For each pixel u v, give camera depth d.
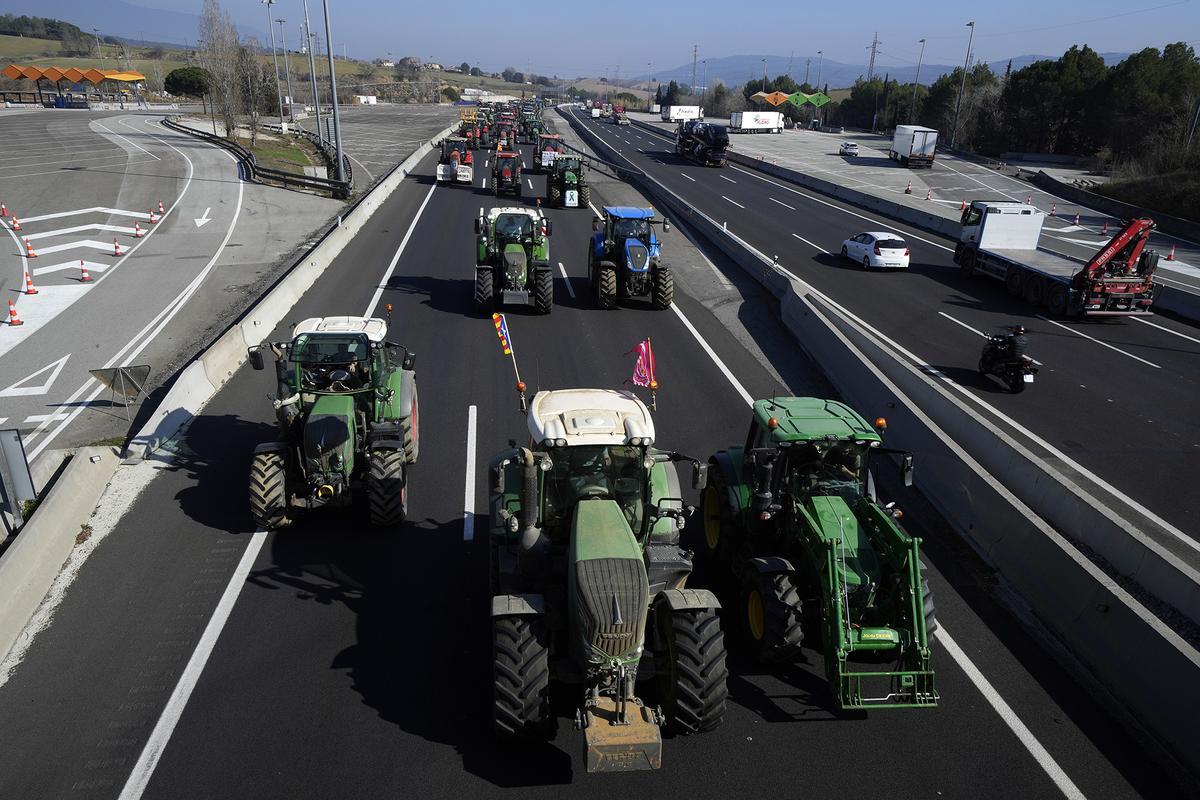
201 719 7.17
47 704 7.30
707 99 156.75
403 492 10.55
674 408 15.06
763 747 7.07
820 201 45.94
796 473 8.59
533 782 6.61
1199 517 11.91
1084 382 18.00
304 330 11.86
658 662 7.17
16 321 20.08
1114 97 66.81
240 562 9.70
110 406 15.07
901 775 6.80
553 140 54.72
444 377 16.25
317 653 8.12
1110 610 8.19
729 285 25.17
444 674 7.89
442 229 32.12
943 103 87.69
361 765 6.71
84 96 99.12
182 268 25.67
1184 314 24.70
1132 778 6.84
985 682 8.01
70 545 9.82
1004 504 10.23
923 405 14.69
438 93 194.00
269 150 54.88
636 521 7.71
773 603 7.64
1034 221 27.83
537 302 20.86
